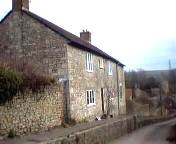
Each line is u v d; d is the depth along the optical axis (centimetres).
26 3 2927
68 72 2769
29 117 2036
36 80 2108
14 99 1898
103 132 2359
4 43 2897
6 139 1783
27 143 1625
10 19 2897
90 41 4344
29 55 2836
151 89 9638
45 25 2819
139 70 11800
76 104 2889
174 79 11206
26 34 2853
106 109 3797
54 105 2370
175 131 3275
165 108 8350
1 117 1788
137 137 2797
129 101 6231
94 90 3428
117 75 4466
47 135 1930
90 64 3353
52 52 2792
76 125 2619
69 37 2820
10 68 1941
